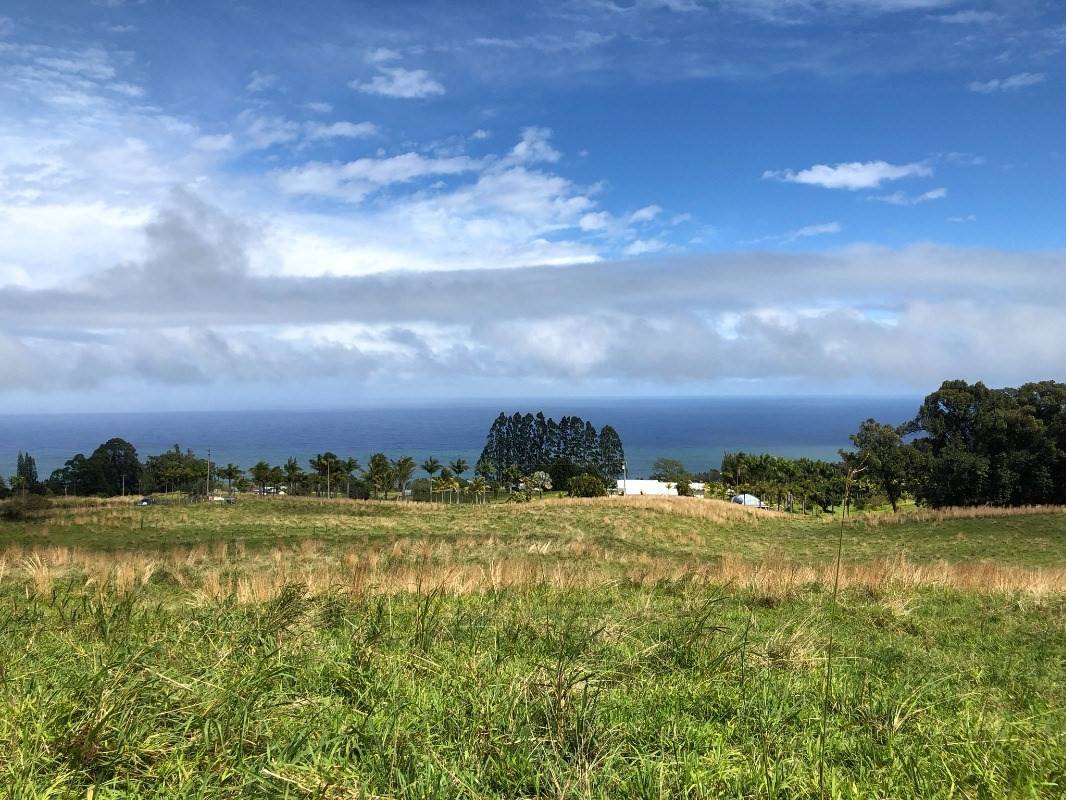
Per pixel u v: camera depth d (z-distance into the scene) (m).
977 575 14.69
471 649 6.07
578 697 4.45
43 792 2.93
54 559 17.45
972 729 4.43
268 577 11.91
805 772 3.60
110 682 4.09
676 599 11.44
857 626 9.62
